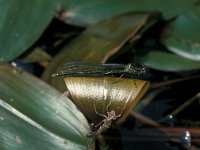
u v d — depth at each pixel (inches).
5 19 8.9
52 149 7.2
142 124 8.6
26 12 9.1
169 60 9.3
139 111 8.8
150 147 8.4
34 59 9.2
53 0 9.3
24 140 7.2
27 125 7.4
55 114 7.5
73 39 9.4
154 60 9.3
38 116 7.5
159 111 8.9
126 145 8.3
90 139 7.2
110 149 8.1
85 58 8.7
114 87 7.0
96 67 7.4
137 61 9.3
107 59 8.8
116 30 9.3
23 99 7.7
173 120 8.7
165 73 9.4
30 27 9.0
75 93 7.0
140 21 9.4
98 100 7.0
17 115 7.5
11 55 8.6
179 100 9.0
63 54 8.9
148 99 9.0
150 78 9.3
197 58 9.3
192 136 8.4
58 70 8.6
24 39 8.8
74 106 7.5
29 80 7.9
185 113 8.8
